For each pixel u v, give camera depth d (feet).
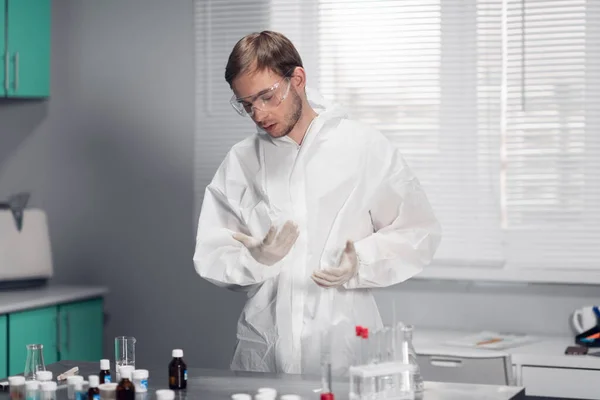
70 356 14.52
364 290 9.68
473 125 14.12
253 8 14.98
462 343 12.76
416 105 14.34
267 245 8.94
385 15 14.42
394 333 7.94
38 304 13.67
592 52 13.64
